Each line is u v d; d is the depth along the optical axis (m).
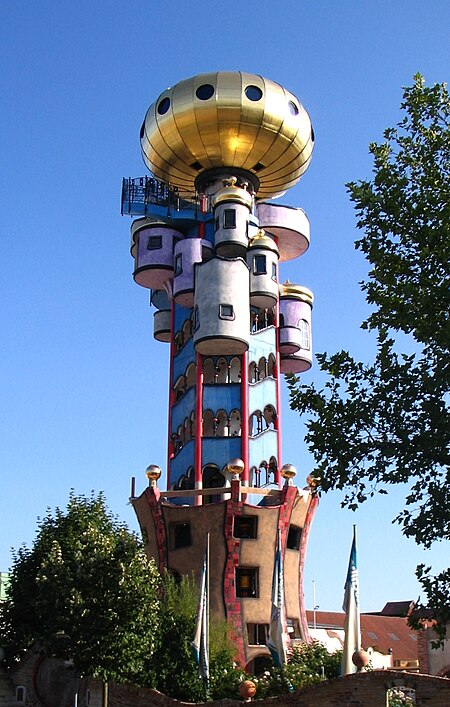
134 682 34.03
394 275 21.42
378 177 22.06
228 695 34.28
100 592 33.34
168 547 46.03
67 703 37.56
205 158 54.16
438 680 24.52
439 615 19.14
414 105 22.84
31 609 36.47
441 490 19.30
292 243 57.00
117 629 32.78
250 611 44.03
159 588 39.06
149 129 54.56
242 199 52.41
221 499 48.41
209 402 49.25
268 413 51.75
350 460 20.33
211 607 44.03
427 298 20.42
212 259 50.12
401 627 77.94
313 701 26.91
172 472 50.25
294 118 53.34
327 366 21.27
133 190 54.12
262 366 52.12
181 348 52.56
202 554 44.94
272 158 54.19
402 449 19.98
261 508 45.28
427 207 21.41
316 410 20.95
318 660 37.03
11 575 37.78
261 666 44.84
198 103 52.00
